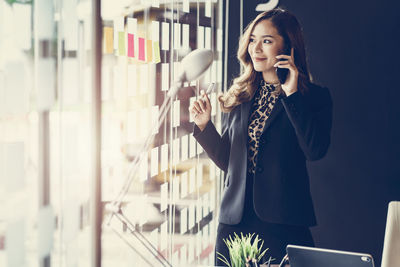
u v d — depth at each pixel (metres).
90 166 2.23
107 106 2.37
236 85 3.24
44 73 1.95
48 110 1.97
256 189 3.12
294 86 3.14
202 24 3.35
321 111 3.25
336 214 3.43
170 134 2.97
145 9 2.66
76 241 2.15
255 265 2.06
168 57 2.91
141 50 2.64
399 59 3.32
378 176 3.38
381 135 3.37
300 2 3.40
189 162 3.28
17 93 1.84
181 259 3.18
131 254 2.63
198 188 3.40
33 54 1.91
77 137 2.15
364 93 3.37
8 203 1.81
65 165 2.08
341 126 3.40
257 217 3.13
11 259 1.84
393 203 2.41
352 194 3.41
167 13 2.90
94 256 2.25
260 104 3.19
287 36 3.26
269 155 3.12
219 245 3.18
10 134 1.82
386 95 3.35
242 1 3.48
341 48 3.38
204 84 3.42
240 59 3.29
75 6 2.12
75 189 2.14
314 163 3.44
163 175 2.91
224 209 3.17
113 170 2.44
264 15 3.27
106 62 2.35
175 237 3.13
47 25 1.97
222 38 3.53
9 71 1.81
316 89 3.29
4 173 1.80
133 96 2.58
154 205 2.83
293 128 3.13
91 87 2.22
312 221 3.17
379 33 3.34
